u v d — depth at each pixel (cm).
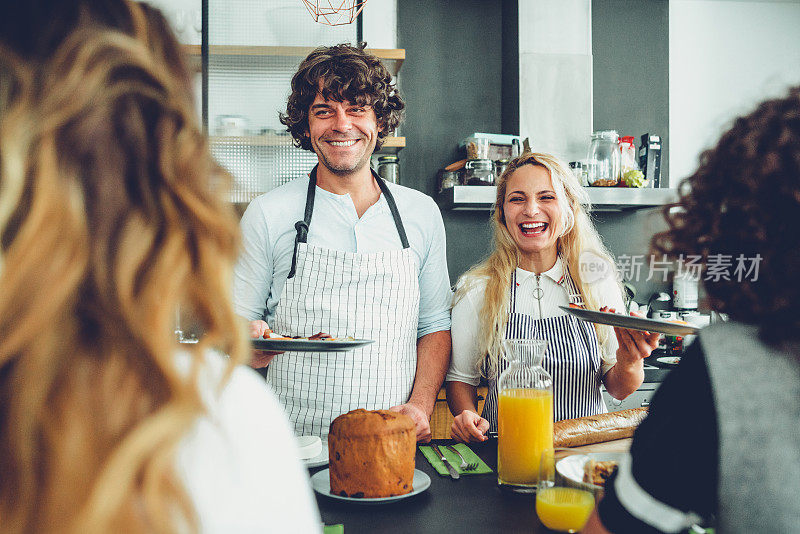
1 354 30
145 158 35
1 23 35
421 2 333
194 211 36
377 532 93
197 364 36
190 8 293
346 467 105
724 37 359
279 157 282
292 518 39
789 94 62
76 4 36
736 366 59
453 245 335
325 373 174
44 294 31
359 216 190
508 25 327
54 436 31
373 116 183
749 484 56
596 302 182
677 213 67
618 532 62
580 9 313
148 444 32
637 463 63
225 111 282
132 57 35
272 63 284
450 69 335
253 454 38
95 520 30
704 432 59
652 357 303
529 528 94
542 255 189
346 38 285
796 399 56
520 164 190
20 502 30
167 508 33
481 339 184
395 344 179
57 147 33
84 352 32
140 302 33
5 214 31
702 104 358
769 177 58
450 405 187
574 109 313
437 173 332
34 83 34
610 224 344
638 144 340
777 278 58
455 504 104
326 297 177
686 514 59
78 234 32
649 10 341
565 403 177
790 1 360
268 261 185
